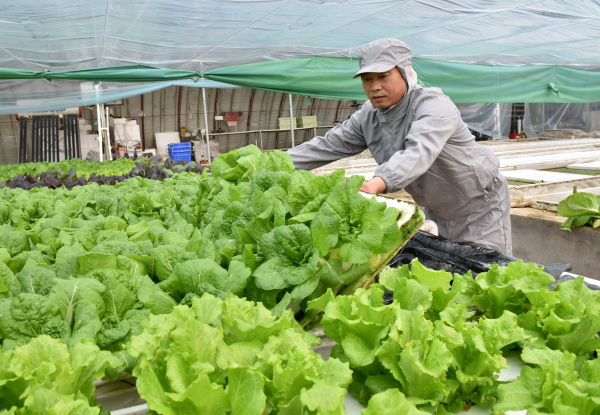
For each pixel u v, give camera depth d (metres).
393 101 3.10
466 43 7.75
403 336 1.17
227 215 1.88
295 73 8.26
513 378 1.32
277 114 17.72
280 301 1.51
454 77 9.02
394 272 1.56
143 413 1.22
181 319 1.11
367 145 3.61
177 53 7.93
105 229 2.11
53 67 8.99
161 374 1.07
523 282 1.53
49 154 13.06
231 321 1.22
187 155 14.33
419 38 7.31
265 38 6.94
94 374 1.10
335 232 1.50
